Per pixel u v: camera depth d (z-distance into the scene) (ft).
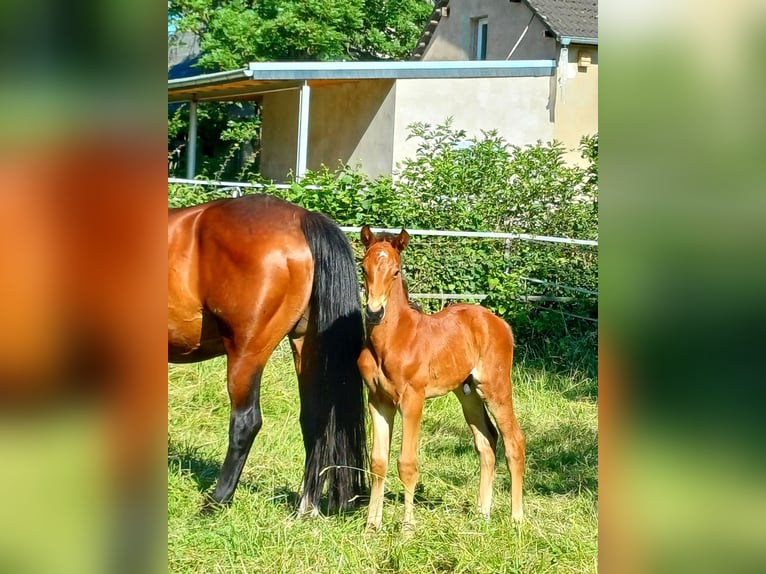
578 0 61.46
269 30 75.36
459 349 15.87
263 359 16.78
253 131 78.48
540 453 21.38
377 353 15.24
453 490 18.06
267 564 13.66
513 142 53.78
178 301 16.80
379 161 53.36
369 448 20.42
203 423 22.47
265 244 16.51
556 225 35.22
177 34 88.33
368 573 13.58
